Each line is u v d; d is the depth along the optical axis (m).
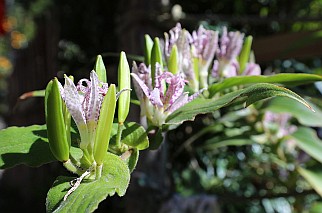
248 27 0.48
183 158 0.45
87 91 0.14
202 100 0.17
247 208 0.46
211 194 0.33
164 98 0.16
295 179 0.32
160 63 0.17
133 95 0.20
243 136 0.31
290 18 0.34
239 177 0.43
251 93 0.14
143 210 0.29
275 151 0.30
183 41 0.19
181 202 0.30
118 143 0.15
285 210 0.43
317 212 0.32
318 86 0.43
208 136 0.44
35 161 0.15
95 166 0.13
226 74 0.22
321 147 0.27
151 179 0.29
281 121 0.30
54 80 0.13
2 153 0.15
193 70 0.20
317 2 0.51
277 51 0.34
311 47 0.33
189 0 0.49
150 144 0.17
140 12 0.31
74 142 0.15
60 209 0.12
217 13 0.49
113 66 0.47
